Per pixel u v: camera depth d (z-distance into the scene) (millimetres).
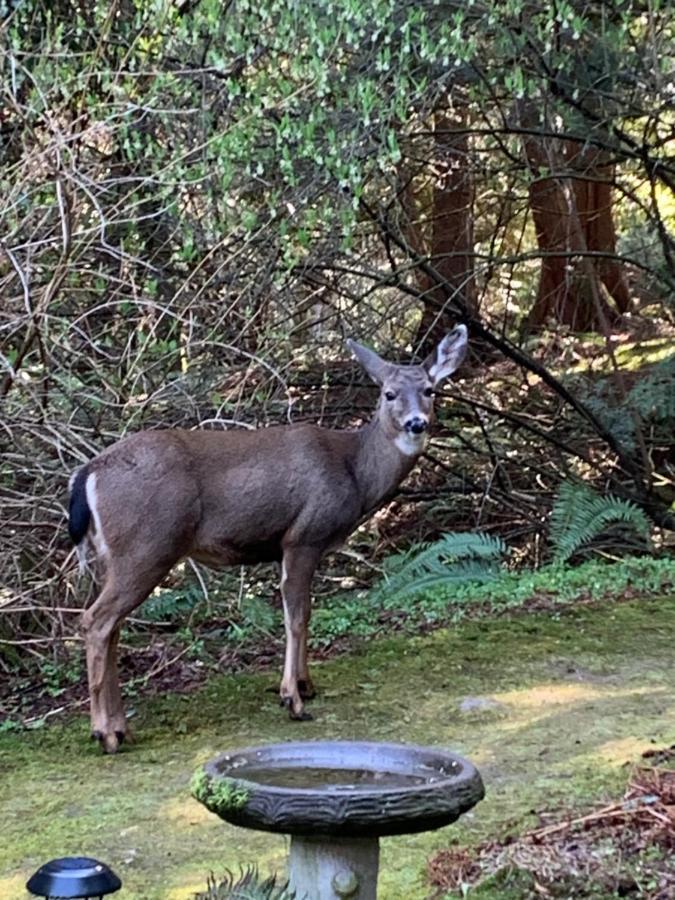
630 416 7703
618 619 5375
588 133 6781
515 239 9945
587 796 3527
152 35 5664
